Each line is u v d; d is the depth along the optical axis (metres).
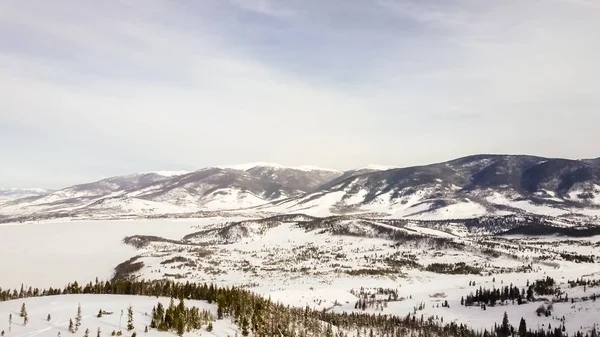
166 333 164.38
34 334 151.00
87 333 151.00
